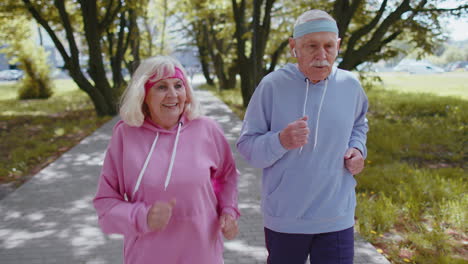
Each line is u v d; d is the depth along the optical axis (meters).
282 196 2.08
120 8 12.99
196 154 1.81
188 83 1.87
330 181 2.06
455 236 3.81
